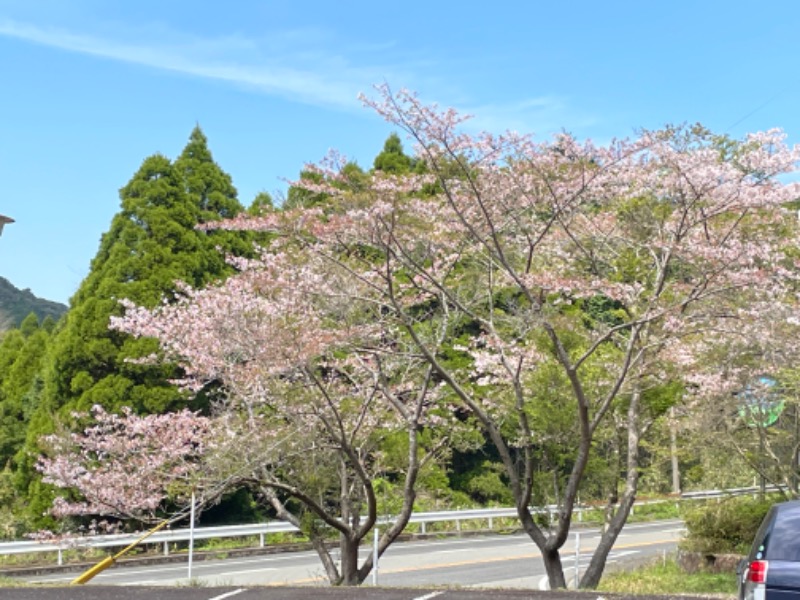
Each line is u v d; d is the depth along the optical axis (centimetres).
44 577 1842
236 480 1297
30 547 1922
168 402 2266
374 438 1561
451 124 1269
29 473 2348
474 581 1758
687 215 1371
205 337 1345
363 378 1562
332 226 1295
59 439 1444
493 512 2867
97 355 2302
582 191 1328
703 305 1377
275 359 1302
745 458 1922
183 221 2505
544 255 1526
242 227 1372
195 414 1458
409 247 1379
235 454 1321
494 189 1330
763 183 1309
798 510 735
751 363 1628
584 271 1548
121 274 2384
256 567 1975
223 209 2666
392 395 1433
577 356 1466
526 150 1311
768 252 1318
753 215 1397
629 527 3097
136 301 2336
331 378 1553
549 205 1383
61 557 1972
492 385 1638
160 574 1862
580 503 1688
